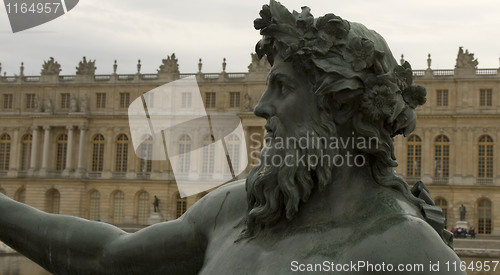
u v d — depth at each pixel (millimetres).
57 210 77938
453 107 70125
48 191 77750
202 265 1618
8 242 1729
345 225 1375
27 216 1728
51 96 78750
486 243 52938
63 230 1687
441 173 70312
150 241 1639
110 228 1710
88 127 77750
